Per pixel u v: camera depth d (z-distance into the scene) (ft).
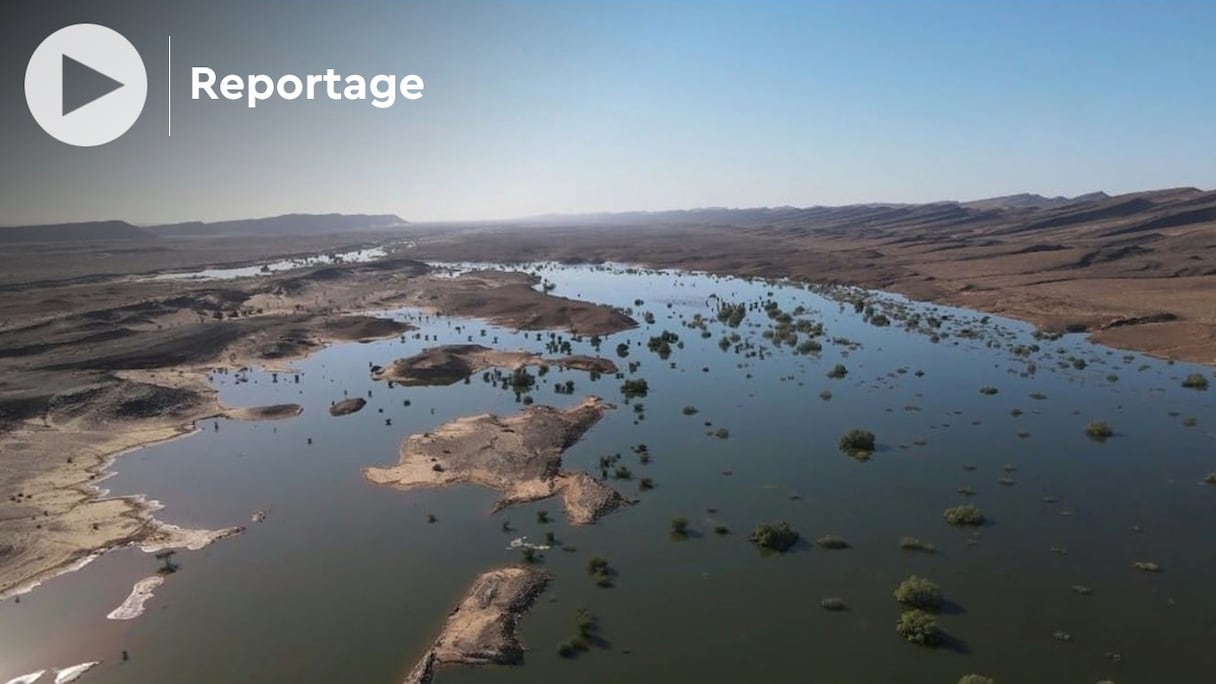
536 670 90.74
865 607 103.65
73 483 148.66
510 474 151.02
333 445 172.76
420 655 94.17
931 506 135.85
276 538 125.80
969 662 91.20
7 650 95.55
